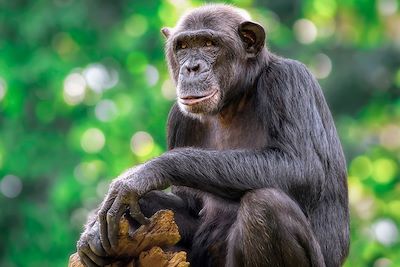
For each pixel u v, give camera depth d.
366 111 21.84
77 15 20.17
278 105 9.44
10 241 21.14
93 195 19.41
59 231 20.48
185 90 9.57
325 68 22.58
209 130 10.20
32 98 20.53
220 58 9.65
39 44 20.53
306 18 21.94
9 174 20.91
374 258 18.62
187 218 9.88
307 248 8.88
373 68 22.05
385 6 22.73
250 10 19.02
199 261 9.62
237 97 9.82
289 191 9.16
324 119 9.63
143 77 19.62
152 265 8.73
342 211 9.66
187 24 9.79
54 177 20.47
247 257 8.81
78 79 20.25
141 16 19.95
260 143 9.63
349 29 22.44
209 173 9.05
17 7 20.61
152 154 18.17
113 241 8.66
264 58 9.78
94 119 19.39
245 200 8.87
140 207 9.55
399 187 19.38
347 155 20.23
